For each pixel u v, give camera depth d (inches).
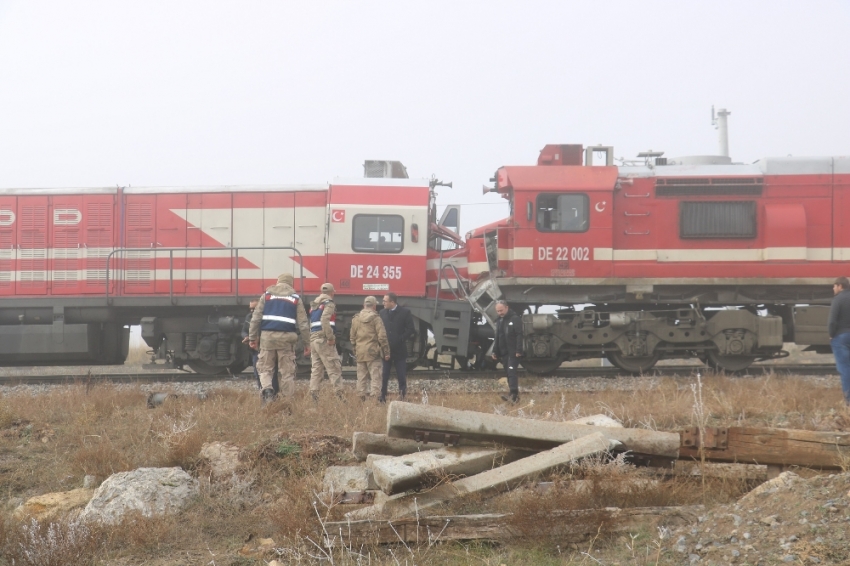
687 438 238.2
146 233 655.1
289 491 251.9
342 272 629.9
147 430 351.9
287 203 647.1
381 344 454.0
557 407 394.3
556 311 623.8
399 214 631.2
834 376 579.8
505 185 618.8
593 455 230.4
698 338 608.7
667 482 230.8
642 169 620.4
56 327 634.2
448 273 647.1
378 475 223.8
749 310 638.5
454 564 193.9
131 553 223.1
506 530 204.7
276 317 428.8
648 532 198.2
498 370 629.9
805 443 226.4
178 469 280.1
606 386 534.9
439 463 229.3
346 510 229.0
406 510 216.1
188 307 658.2
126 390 488.1
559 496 211.5
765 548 170.4
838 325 410.0
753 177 608.1
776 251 602.9
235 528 242.1
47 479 305.1
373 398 449.1
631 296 614.2
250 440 328.2
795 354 949.2
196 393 462.3
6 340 631.2
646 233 612.4
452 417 240.4
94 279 653.9
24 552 214.5
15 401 428.5
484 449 242.8
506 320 465.4
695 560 175.3
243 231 649.0
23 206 660.1
